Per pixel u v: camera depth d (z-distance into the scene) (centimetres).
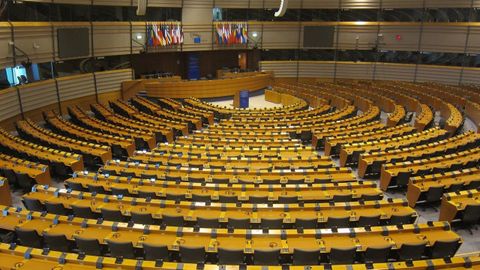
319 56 3881
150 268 776
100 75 2989
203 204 1109
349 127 2184
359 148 1766
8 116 2250
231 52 3934
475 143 1789
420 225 950
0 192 1291
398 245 894
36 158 1603
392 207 1103
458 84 3447
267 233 920
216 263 912
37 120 2497
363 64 3762
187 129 2262
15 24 2261
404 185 1478
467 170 1396
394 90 3206
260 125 2280
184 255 877
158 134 2091
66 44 2675
